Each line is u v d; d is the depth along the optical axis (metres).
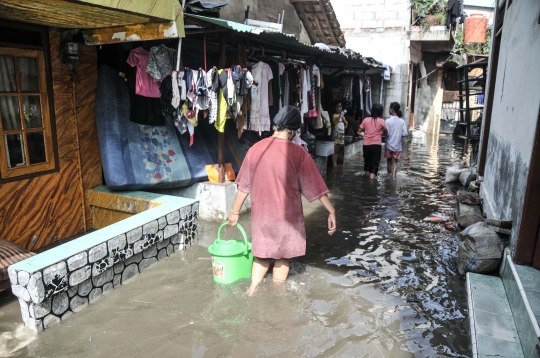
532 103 4.27
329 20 12.90
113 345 3.32
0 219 4.80
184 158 6.65
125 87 6.18
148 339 3.39
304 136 9.56
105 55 5.98
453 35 18.44
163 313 3.76
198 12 7.19
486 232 4.65
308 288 4.24
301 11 12.64
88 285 3.94
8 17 4.45
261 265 4.13
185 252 5.22
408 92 19.20
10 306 3.94
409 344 3.40
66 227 5.68
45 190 5.32
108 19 4.57
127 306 3.90
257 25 9.62
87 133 5.90
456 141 18.08
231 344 3.32
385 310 3.91
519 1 5.64
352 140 13.62
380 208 7.38
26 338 3.41
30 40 5.06
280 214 3.94
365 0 17.34
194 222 5.48
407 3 16.94
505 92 6.14
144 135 6.30
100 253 4.01
